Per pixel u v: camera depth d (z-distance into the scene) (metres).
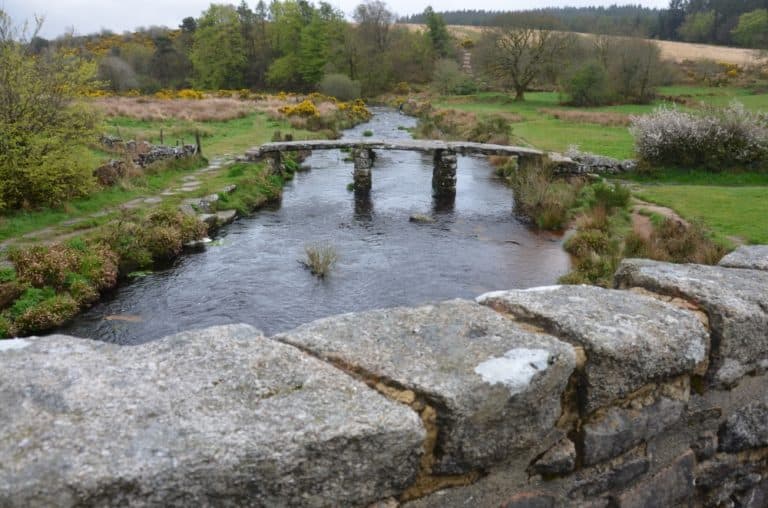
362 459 1.31
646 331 1.81
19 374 1.37
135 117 28.14
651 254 10.56
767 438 2.28
